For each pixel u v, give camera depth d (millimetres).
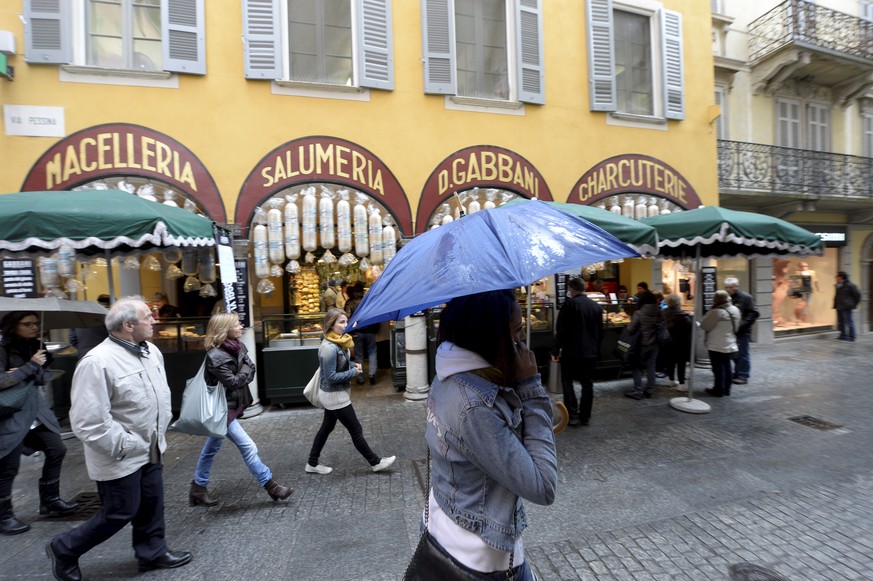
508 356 1386
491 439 1265
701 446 4754
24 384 3359
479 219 1583
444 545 1391
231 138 6227
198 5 6070
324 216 6461
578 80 7934
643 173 8359
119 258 6090
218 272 7836
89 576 2859
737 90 11250
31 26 5652
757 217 5406
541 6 7652
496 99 7434
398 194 6867
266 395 6422
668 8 8766
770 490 3779
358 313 1527
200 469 3693
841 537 3094
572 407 5461
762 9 11547
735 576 2715
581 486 3926
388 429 5496
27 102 5688
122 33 6105
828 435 4992
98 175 5801
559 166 7785
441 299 1298
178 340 6113
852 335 11398
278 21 6344
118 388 2582
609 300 8258
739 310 7184
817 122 12227
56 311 3430
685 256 6879
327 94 6586
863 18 12102
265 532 3316
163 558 2908
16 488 4227
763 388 7062
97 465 2592
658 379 7883
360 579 2783
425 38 6973
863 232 12773
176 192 6105
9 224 3713
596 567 2842
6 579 2881
